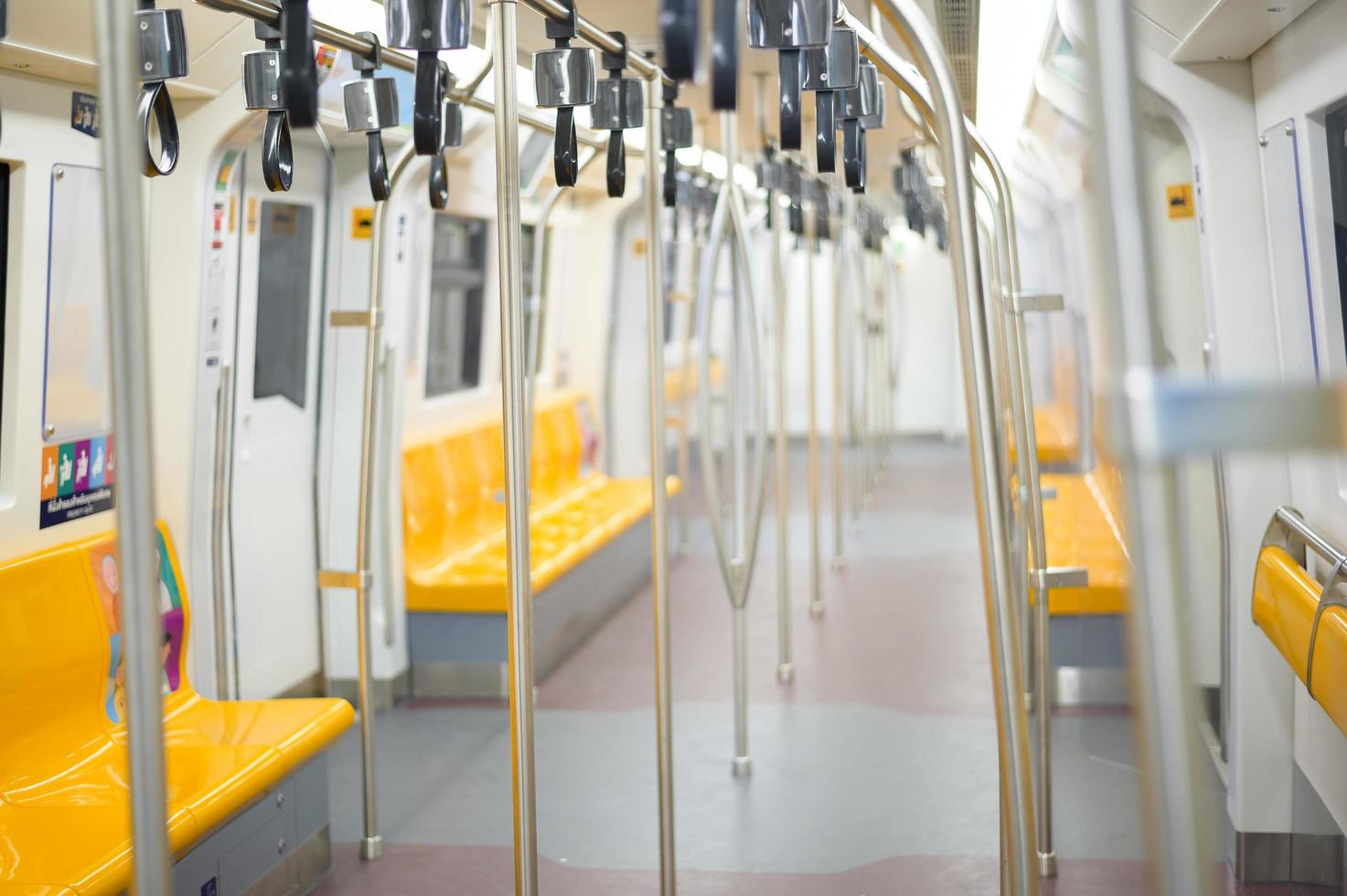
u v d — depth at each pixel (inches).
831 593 318.3
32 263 146.9
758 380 189.3
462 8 84.0
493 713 224.4
